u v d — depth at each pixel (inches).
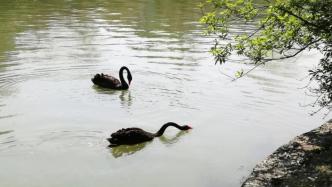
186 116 442.9
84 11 959.0
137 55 637.3
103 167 343.9
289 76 561.9
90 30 780.6
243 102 478.3
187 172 339.0
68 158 355.6
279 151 348.2
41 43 687.1
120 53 647.1
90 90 511.5
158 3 1081.4
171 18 900.0
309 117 443.8
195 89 515.2
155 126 421.1
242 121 433.4
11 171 333.7
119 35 748.0
